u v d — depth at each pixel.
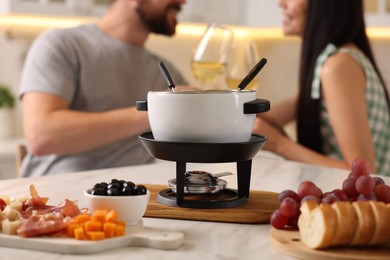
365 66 2.43
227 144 1.18
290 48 4.47
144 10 2.77
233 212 1.22
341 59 2.37
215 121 1.18
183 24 4.14
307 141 2.55
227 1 4.17
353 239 0.97
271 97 4.61
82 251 0.99
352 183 1.15
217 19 4.14
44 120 2.52
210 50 2.10
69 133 2.50
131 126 2.50
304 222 1.00
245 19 4.26
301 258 0.97
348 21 2.45
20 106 4.13
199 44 2.13
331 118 2.38
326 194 1.13
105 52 2.75
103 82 2.74
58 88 2.59
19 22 3.97
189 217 1.23
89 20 3.91
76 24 4.04
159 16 2.81
